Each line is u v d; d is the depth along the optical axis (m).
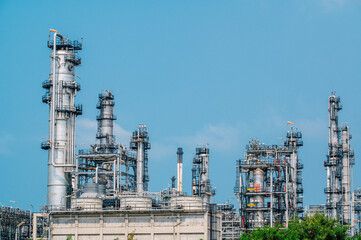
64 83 157.38
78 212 135.62
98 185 144.88
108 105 189.50
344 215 192.38
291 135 187.88
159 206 148.88
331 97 197.50
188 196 135.62
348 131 197.38
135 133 184.88
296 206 179.38
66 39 160.25
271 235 134.12
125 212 134.50
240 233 160.38
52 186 154.62
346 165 195.62
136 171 189.50
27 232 174.38
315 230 138.50
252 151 164.75
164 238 133.00
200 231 132.50
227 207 191.00
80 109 160.12
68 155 156.50
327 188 193.62
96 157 174.38
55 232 136.38
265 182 163.12
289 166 167.50
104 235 134.62
